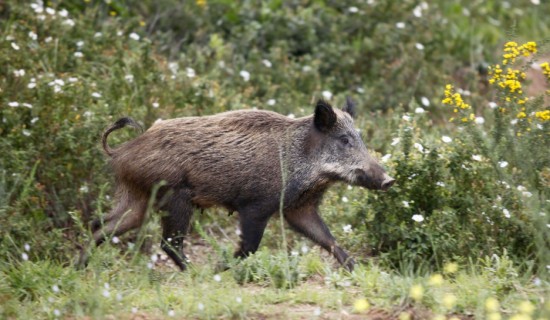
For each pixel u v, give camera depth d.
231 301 11.14
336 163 14.02
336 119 14.11
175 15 22.25
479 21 26.59
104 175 15.62
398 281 11.75
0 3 19.56
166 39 21.47
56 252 14.03
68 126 15.59
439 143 15.42
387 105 21.08
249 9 23.20
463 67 23.69
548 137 13.43
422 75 21.67
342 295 11.58
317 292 11.79
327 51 22.31
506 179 13.45
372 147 17.89
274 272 12.48
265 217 13.91
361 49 22.62
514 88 13.68
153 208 13.84
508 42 14.28
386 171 14.36
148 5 22.39
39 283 12.27
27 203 14.62
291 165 13.88
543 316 10.54
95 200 15.59
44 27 18.81
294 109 19.34
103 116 16.03
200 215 16.39
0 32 18.45
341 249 14.00
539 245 12.10
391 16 23.62
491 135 13.91
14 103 15.42
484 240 13.80
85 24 19.58
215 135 13.80
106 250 12.58
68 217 15.44
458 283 12.09
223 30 22.75
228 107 18.55
